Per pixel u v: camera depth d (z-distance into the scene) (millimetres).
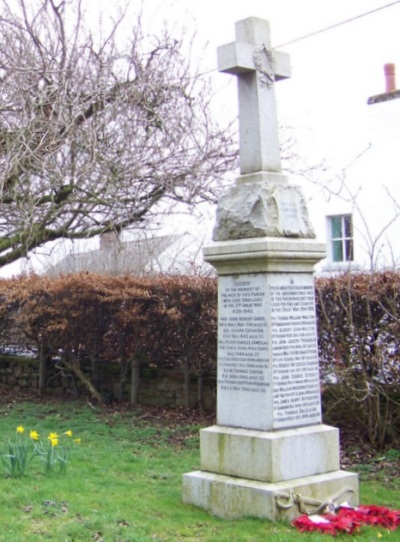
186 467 8719
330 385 10312
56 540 5719
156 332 12500
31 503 6691
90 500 6914
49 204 13430
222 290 7141
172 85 13938
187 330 12156
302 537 5879
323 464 6898
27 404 13367
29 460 7992
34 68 12422
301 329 6980
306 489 6586
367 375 9797
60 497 6914
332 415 10547
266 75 7188
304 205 7199
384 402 9938
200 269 15984
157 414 12266
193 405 12555
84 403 13344
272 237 6805
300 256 6918
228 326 7070
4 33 13039
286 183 7141
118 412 12438
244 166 7227
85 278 13086
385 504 7289
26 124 12016
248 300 6910
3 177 11445
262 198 6891
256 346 6824
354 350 9930
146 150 13445
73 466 8430
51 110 12703
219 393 7117
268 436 6586
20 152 12016
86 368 14094
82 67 13273
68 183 13438
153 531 6152
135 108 13430
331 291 10156
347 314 9836
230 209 7113
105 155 13070
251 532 6059
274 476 6508
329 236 18188
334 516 6316
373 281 9703
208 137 13789
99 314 13023
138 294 12367
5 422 11656
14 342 14922
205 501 6836
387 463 9172
